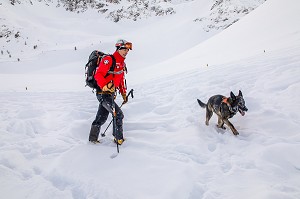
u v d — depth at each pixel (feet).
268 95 23.03
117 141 16.34
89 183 12.88
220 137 18.06
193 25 355.15
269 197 10.87
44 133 19.95
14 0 427.74
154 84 38.01
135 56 256.73
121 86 17.84
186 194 11.88
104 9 492.13
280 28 74.59
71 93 39.93
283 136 17.04
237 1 383.65
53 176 13.61
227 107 17.93
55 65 231.50
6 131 19.67
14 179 13.01
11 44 296.71
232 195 11.58
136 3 492.95
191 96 26.86
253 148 15.88
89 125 20.48
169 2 529.86
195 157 15.34
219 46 92.43
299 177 12.91
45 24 414.41
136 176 13.44
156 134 18.74
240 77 29.25
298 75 25.27
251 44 71.82
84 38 353.31
